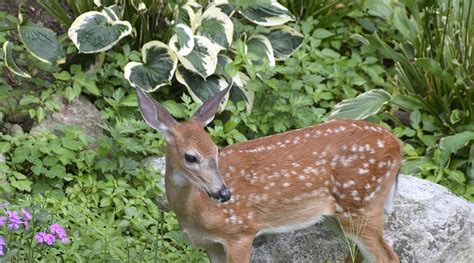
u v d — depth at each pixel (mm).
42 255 10266
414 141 13414
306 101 12945
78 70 12930
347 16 14891
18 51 13203
